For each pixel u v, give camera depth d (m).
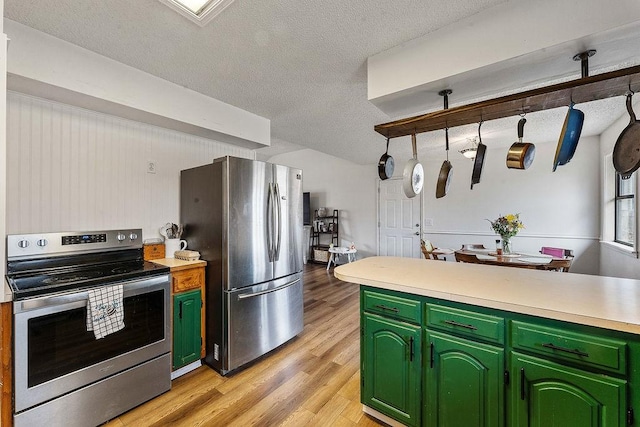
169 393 1.97
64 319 1.54
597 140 4.09
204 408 1.82
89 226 2.19
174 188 2.71
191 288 2.22
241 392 1.98
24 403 1.40
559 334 1.13
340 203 6.65
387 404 1.61
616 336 1.03
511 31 1.41
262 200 2.45
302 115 3.04
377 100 1.91
